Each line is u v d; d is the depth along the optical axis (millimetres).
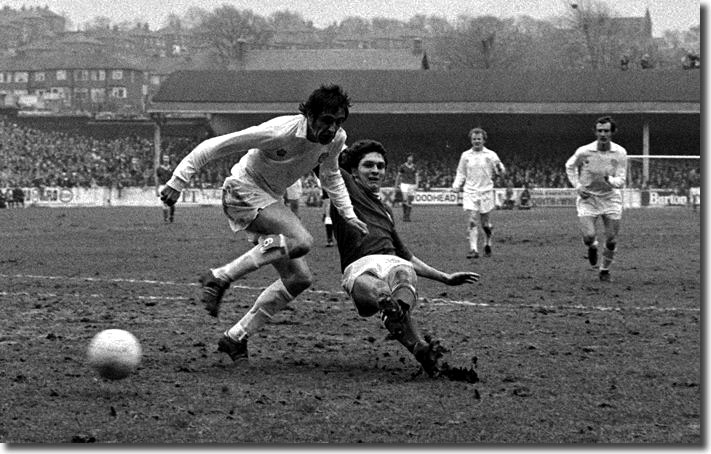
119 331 8188
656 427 7195
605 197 18047
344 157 9695
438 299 14773
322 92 8883
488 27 130875
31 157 84438
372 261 9086
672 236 31719
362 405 7766
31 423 7113
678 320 12688
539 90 79062
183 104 80250
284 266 9477
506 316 12977
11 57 183250
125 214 51031
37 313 13016
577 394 8242
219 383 8562
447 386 8523
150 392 8141
